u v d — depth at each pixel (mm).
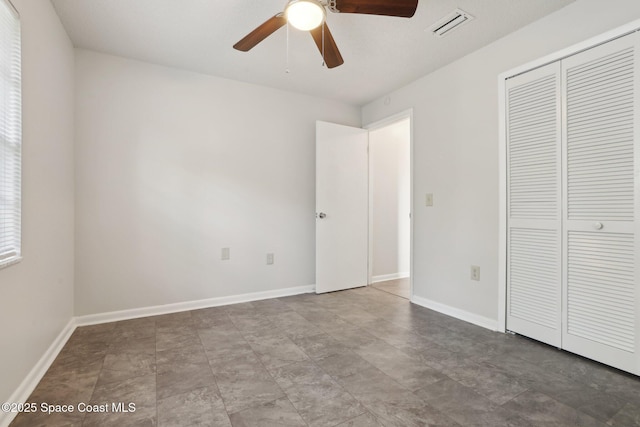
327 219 3666
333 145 3705
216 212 3156
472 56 2666
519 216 2359
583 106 1996
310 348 2176
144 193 2840
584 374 1825
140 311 2820
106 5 2057
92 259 2639
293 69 2992
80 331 2461
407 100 3338
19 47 1559
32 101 1726
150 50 2637
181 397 1599
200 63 2871
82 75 2605
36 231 1773
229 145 3217
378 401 1570
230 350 2141
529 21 2232
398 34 2383
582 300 2016
